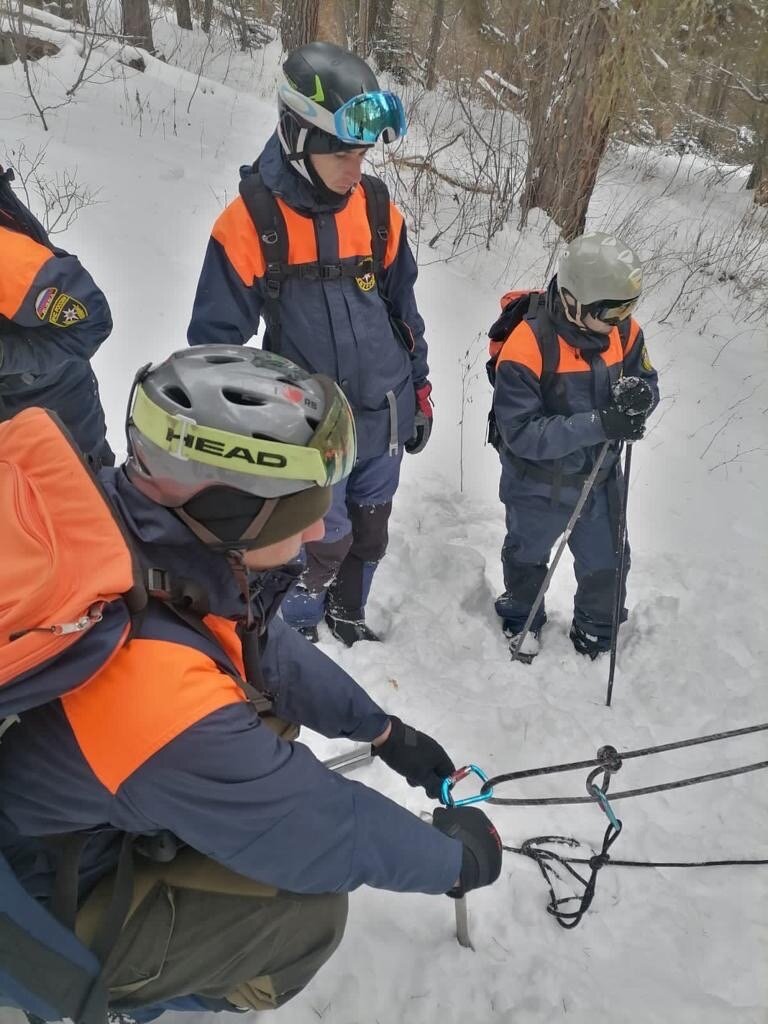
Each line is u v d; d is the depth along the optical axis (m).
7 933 1.16
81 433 2.53
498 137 7.05
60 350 2.22
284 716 1.71
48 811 1.16
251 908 1.42
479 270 5.87
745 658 3.07
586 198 6.72
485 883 1.61
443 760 1.83
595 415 2.43
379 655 2.82
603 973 1.91
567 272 2.35
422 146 7.33
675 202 9.57
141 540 1.17
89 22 8.22
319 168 2.18
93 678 1.08
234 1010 1.69
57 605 1.01
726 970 1.97
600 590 2.87
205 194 5.76
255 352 1.25
